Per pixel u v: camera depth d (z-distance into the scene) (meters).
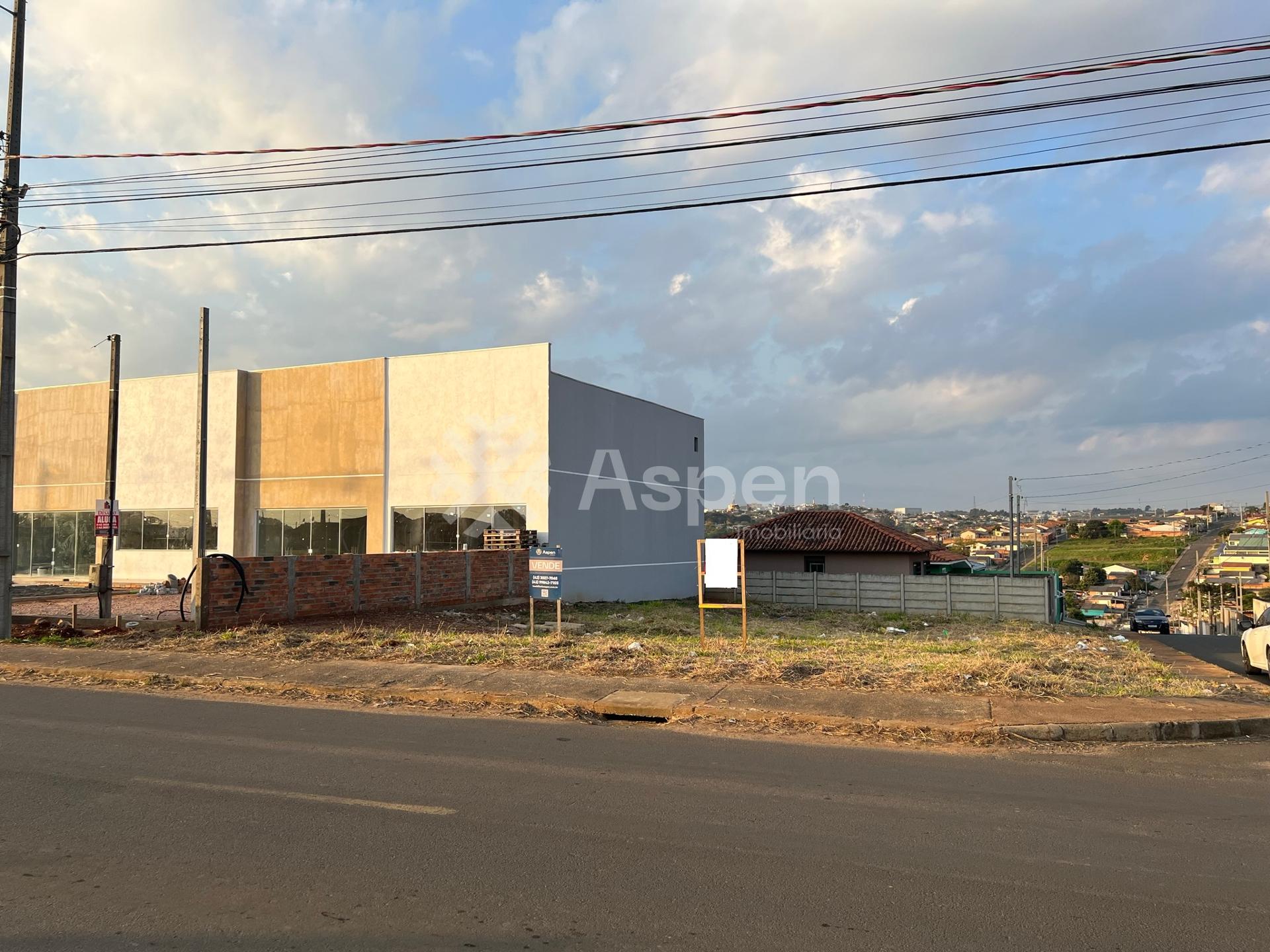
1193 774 7.89
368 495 29.98
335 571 20.38
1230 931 4.44
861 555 43.38
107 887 4.94
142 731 9.44
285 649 15.05
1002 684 11.42
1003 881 5.13
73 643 16.41
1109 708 10.17
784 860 5.46
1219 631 56.56
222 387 32.44
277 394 31.80
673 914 4.60
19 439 37.53
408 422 29.45
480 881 5.07
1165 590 89.56
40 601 26.09
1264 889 5.04
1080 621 42.81
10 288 17.58
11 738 9.05
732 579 15.94
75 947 4.17
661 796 6.92
